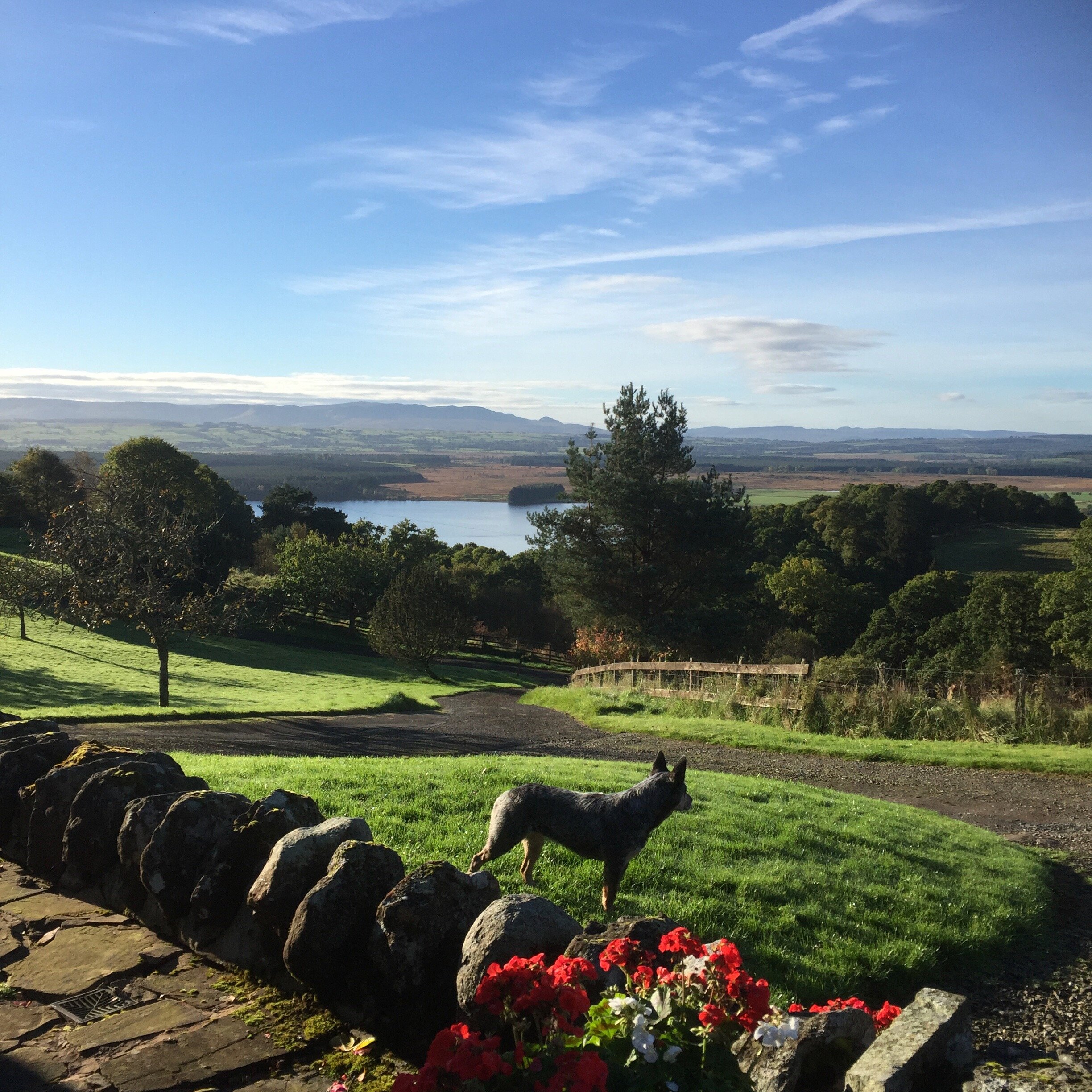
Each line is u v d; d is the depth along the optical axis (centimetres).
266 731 1828
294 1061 316
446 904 344
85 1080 298
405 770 948
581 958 283
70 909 452
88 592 2706
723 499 3512
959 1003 310
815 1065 287
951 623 5991
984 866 836
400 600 5212
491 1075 216
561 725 2088
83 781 505
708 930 574
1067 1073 318
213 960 394
